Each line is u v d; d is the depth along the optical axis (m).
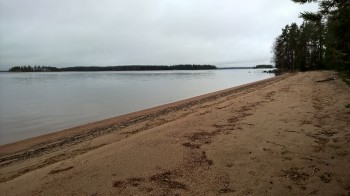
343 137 7.73
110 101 29.06
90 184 5.53
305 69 52.16
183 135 8.49
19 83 73.06
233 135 8.38
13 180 6.20
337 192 5.00
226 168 6.08
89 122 17.81
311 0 8.48
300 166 6.10
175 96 32.75
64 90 45.75
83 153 8.20
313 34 51.22
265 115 10.89
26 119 19.66
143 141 7.99
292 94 16.55
